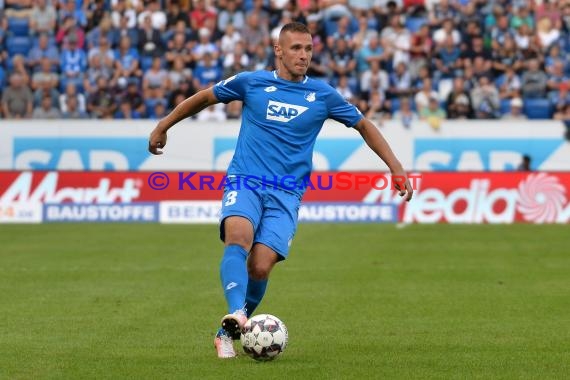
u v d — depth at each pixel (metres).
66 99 92.06
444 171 81.06
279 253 28.48
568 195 80.50
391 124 86.12
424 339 32.34
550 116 92.62
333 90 29.42
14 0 102.50
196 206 81.25
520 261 55.16
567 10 101.44
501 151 85.56
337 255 58.12
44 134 86.56
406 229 75.06
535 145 85.38
